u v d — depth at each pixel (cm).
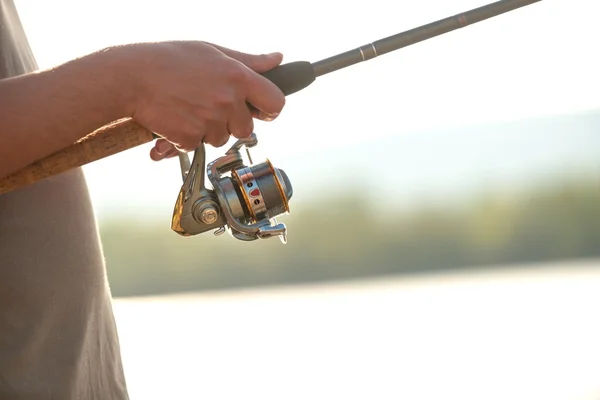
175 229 187
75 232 173
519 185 1664
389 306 1070
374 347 806
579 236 1650
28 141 147
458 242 1662
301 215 1619
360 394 633
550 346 773
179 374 727
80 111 148
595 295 1057
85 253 175
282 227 189
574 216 1652
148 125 151
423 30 188
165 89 149
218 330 957
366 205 1648
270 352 812
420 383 657
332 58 184
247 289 1450
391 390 639
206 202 185
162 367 762
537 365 702
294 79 180
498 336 829
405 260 1633
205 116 150
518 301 1042
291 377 698
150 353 832
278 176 190
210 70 150
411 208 1638
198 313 1111
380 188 1680
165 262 1509
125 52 150
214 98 149
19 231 167
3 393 162
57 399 167
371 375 692
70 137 149
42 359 168
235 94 151
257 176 188
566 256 1648
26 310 166
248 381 694
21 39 179
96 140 162
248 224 188
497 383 647
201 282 1521
